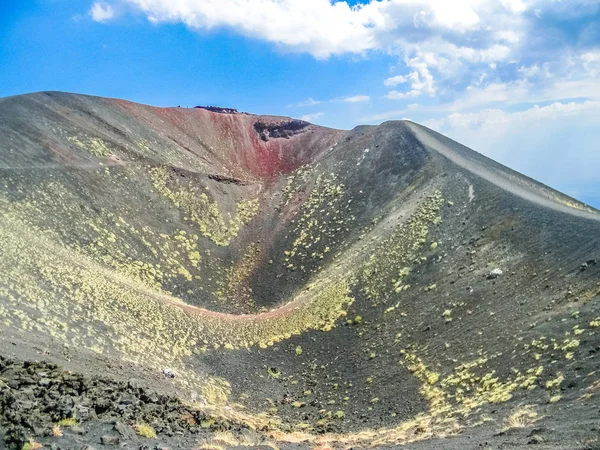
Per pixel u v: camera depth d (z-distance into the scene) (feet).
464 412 82.53
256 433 76.07
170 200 282.97
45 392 58.95
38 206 205.05
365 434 87.81
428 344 127.24
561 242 135.64
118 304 144.46
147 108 444.14
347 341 151.64
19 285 117.39
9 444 41.63
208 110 525.34
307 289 214.90
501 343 105.50
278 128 498.28
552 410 65.26
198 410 77.46
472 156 308.60
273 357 151.12
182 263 235.61
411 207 224.12
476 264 153.17
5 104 289.74
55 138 274.36
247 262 258.16
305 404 117.70
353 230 255.91
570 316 97.86
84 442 46.50
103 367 92.58
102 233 216.33
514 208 171.42
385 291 170.30
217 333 159.63
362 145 346.74
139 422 58.18
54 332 100.73
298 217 294.25
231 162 444.55
